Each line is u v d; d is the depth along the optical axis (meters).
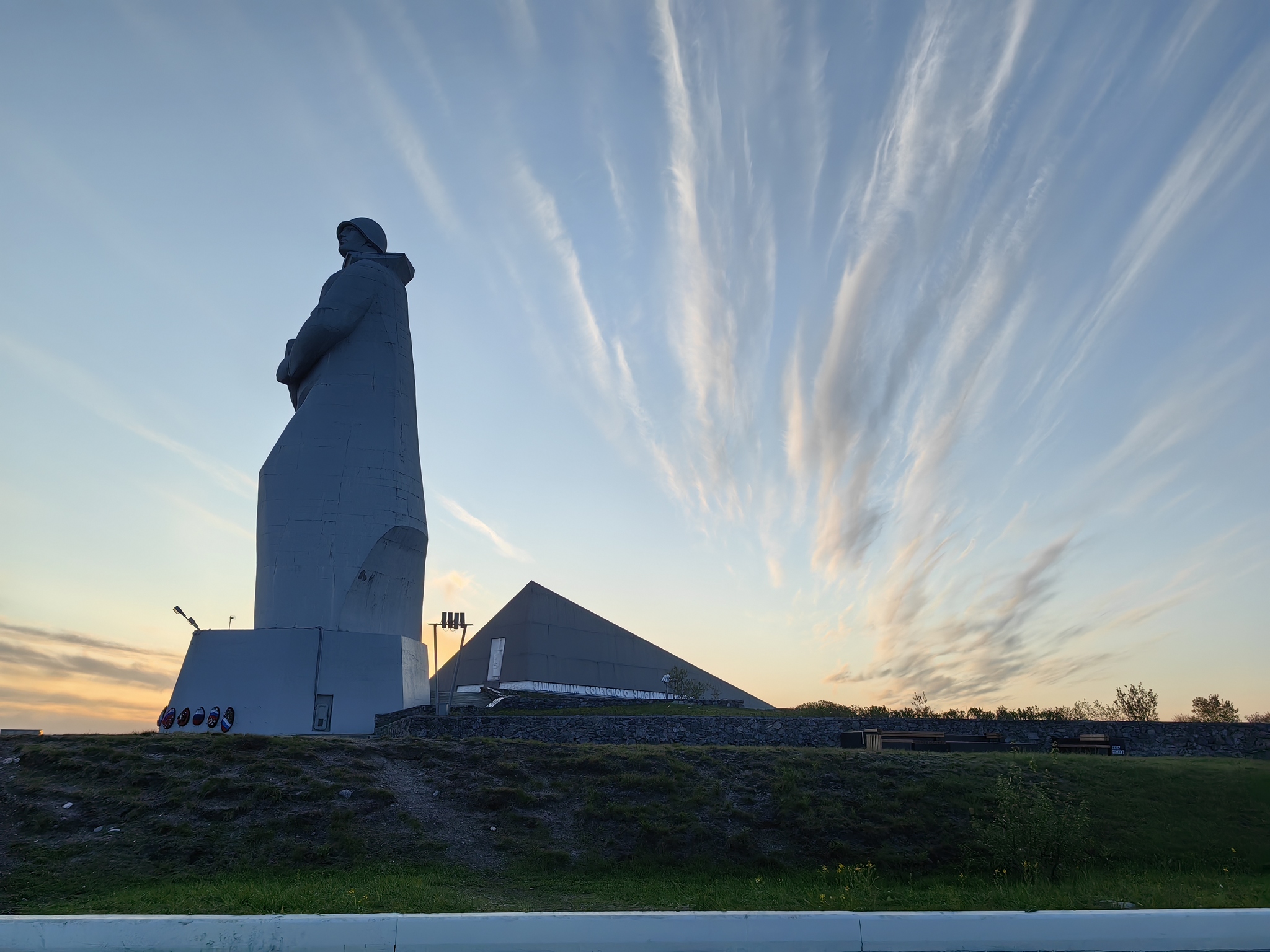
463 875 20.08
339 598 38.75
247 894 17.14
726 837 22.83
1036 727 35.72
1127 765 28.67
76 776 23.50
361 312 42.75
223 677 37.19
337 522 39.62
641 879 20.41
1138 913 12.61
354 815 22.53
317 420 40.94
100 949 11.67
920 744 33.62
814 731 35.12
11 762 24.19
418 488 43.06
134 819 21.41
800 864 21.92
